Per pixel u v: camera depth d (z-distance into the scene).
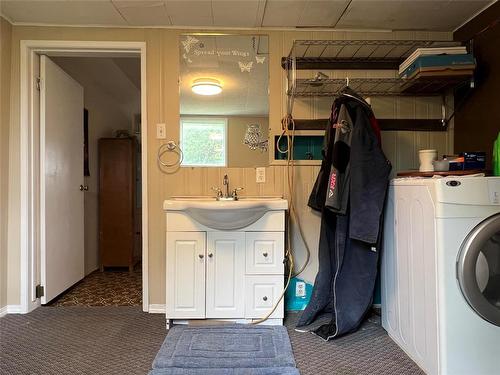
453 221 1.45
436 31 2.44
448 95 2.46
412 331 1.70
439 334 1.45
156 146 2.40
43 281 2.47
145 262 2.38
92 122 3.60
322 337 1.96
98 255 3.70
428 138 2.47
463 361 1.45
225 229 2.06
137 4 2.08
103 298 2.69
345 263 2.00
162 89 2.40
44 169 2.46
